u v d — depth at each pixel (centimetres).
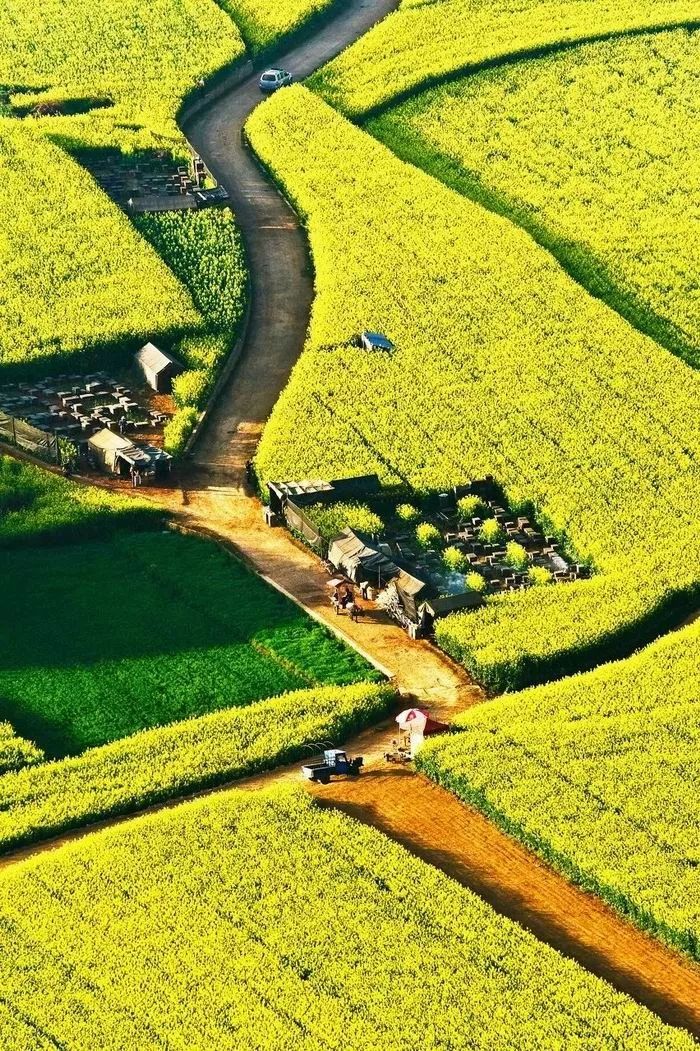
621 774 8606
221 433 12006
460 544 10756
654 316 13488
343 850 8050
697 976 7506
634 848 8094
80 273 13525
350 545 10356
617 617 9900
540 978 7325
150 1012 7119
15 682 9394
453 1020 7100
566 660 9606
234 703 9256
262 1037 6994
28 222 14175
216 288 13550
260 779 8719
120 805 8419
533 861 8156
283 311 13600
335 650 9706
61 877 7869
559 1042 7006
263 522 10994
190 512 11044
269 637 9781
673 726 8988
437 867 8062
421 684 9475
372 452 11600
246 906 7706
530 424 12000
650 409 12212
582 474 11438
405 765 8800
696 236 14450
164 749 8781
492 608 9931
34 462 11294
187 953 7438
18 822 8269
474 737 8812
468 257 14025
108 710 9175
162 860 7969
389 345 12862
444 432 11844
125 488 11269
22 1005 7169
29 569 10400
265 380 12700
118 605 10081
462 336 13038
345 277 13700
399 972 7356
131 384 12519
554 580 10481
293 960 7419
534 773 8569
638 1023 7125
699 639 9788
